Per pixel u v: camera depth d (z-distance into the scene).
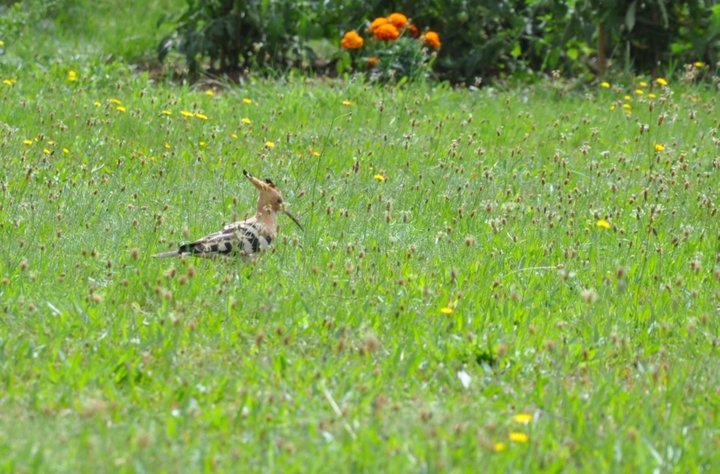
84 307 10.67
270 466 7.82
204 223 13.58
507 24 24.97
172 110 19.62
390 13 24.38
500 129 18.89
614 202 15.49
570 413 9.02
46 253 12.06
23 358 9.54
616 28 23.19
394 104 20.73
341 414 8.73
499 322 11.02
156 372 9.45
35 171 15.17
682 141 19.12
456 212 14.69
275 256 12.46
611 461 8.20
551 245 13.33
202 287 11.38
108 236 12.84
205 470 7.73
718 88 22.59
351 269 11.86
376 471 7.78
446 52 24.47
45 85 20.78
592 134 18.95
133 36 25.41
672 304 11.73
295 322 10.59
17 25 24.67
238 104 20.69
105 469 7.64
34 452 7.88
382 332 10.66
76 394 9.00
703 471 8.32
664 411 9.33
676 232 14.32
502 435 8.64
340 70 23.44
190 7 23.77
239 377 9.50
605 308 11.46
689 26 23.78
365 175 16.34
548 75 24.83
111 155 16.70
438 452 8.09
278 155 17.27
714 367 10.30
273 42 23.80
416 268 12.49
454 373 9.81
